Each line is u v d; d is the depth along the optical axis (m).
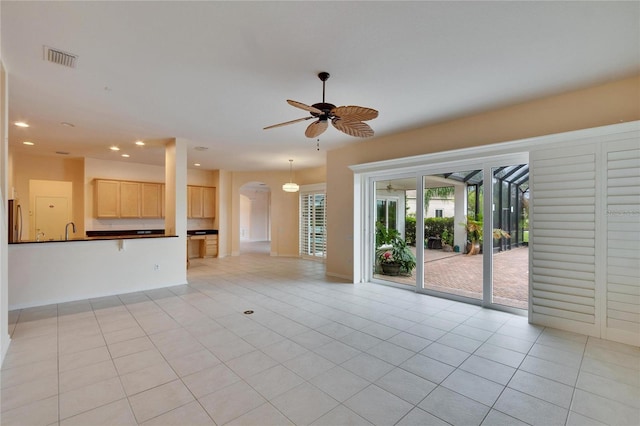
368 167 5.34
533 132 3.55
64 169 6.94
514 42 2.36
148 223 7.95
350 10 1.97
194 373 2.42
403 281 5.27
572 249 3.24
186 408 1.99
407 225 5.18
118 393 2.15
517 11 1.99
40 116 4.10
